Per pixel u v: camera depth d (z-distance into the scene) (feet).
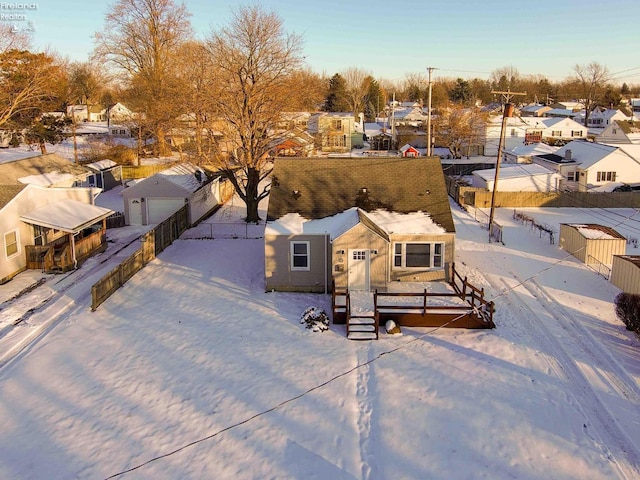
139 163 205.16
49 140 189.06
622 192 153.38
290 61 114.62
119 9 202.80
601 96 470.39
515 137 244.42
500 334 64.59
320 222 81.82
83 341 63.10
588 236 94.79
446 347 61.41
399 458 42.06
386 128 331.98
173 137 169.07
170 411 48.60
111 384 53.31
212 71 112.98
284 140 125.49
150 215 126.41
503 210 147.95
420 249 81.56
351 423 46.75
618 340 62.90
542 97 542.16
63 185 126.41
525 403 49.47
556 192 152.15
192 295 79.05
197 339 63.67
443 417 47.42
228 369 56.24
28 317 69.51
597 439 44.11
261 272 90.12
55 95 177.68
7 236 84.28
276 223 81.15
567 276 87.20
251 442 44.11
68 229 88.33
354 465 41.32
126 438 44.70
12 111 168.66
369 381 53.88
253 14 112.16
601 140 268.82
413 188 87.30
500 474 40.01
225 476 40.11
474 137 238.48
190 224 124.26
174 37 203.31
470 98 424.46
